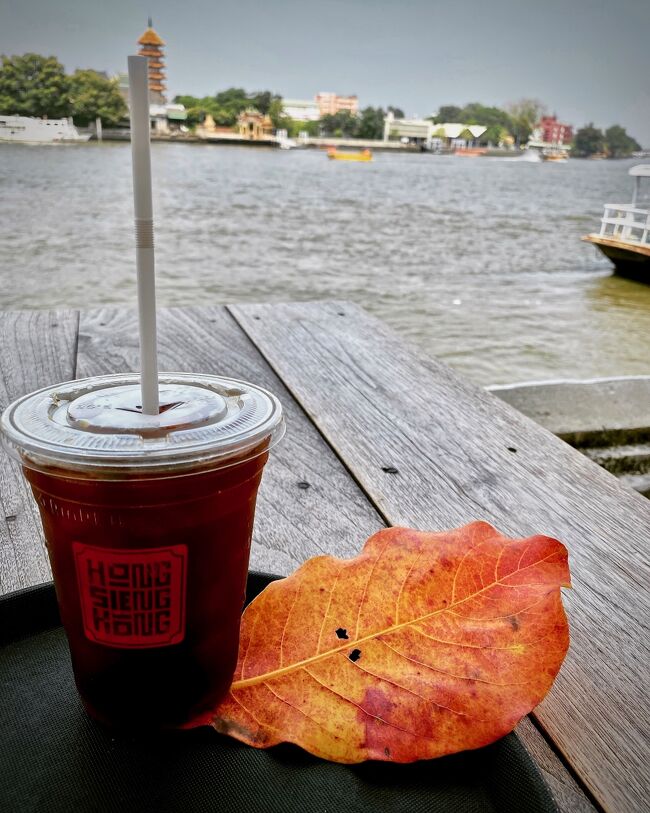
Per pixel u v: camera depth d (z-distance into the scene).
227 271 14.64
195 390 0.61
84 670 0.56
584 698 0.70
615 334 9.68
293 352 1.92
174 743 0.57
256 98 76.00
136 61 0.47
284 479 1.18
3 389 1.55
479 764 0.56
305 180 50.47
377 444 1.34
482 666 0.59
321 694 0.58
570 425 2.64
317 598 0.65
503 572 0.65
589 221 30.30
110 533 0.50
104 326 2.12
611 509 1.11
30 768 0.53
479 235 23.92
